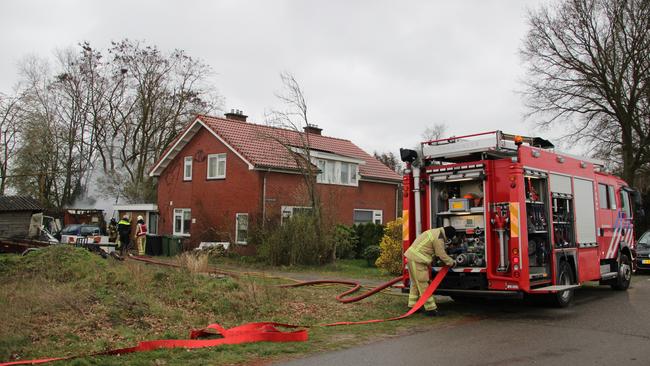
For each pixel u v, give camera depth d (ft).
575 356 22.02
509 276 30.58
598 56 88.69
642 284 49.29
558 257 34.12
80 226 109.19
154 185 129.18
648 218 93.35
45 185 138.51
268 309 32.04
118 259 59.31
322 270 62.44
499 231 31.01
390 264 56.18
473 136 32.96
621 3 85.92
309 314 31.94
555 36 92.32
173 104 135.85
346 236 73.97
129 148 140.15
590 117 91.30
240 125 95.76
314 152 89.71
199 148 94.48
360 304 35.63
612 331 27.22
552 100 93.35
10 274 40.22
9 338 22.03
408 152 34.40
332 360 21.44
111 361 20.25
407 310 33.50
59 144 139.03
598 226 40.24
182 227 96.53
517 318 31.19
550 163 34.17
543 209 33.45
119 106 136.77
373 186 102.94
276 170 84.94
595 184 40.47
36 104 134.41
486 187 31.78
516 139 30.99
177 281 37.35
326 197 80.79
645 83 85.81
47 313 26.71
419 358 21.75
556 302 34.45
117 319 26.71
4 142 131.13
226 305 31.60
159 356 21.25
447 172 33.32
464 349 23.31
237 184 86.74
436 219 34.17
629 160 89.97
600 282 45.11
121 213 107.96
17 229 85.40
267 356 22.04
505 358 21.71
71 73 134.31
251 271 60.64
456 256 32.58
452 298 38.96
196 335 24.91
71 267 41.14
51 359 20.11
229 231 86.33
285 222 69.26
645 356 22.02
